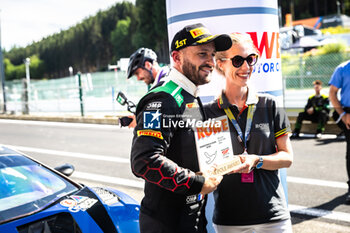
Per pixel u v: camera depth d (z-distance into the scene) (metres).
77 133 10.61
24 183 2.69
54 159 7.34
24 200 2.53
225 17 2.22
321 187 4.87
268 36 2.29
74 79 22.59
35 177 2.79
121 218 2.48
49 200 2.58
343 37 20.69
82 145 8.66
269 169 1.94
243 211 1.95
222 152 1.73
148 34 58.28
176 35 1.65
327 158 6.41
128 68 3.53
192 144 1.60
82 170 6.31
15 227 2.25
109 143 8.73
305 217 3.92
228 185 1.96
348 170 4.11
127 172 6.05
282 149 2.04
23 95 15.94
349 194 4.21
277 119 2.03
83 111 13.59
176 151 1.59
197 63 1.62
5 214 2.37
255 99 1.98
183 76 1.64
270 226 1.97
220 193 2.00
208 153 1.67
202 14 2.25
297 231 3.58
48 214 2.40
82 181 5.63
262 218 1.95
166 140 1.53
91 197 2.68
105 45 69.00
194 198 1.63
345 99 3.90
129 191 5.04
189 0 2.27
